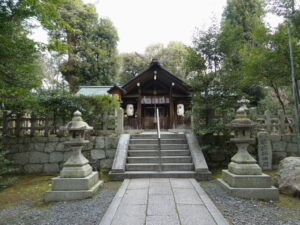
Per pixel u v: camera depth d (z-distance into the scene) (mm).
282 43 4918
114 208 2504
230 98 4879
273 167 4996
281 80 5656
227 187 3146
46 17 3672
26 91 3871
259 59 4973
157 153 4789
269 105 9398
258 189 2930
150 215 2301
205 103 5012
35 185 3922
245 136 3295
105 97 5469
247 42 6957
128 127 9391
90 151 5086
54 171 5004
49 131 5375
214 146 4906
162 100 10375
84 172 3143
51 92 5398
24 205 2809
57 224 2146
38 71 5480
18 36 3996
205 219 2189
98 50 16484
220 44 4848
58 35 15078
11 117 5172
